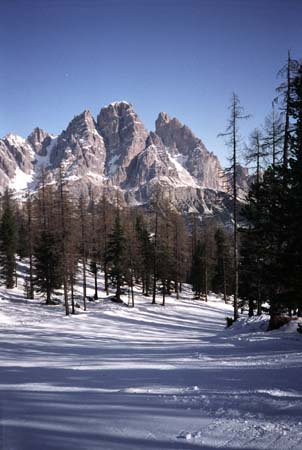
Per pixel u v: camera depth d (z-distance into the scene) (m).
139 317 27.17
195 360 8.66
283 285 12.28
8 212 41.84
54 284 32.34
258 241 16.92
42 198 32.25
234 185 18.75
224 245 44.94
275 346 10.54
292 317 15.15
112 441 3.02
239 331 16.52
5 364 8.84
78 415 3.81
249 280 22.67
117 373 7.04
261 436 3.02
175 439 3.03
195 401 4.25
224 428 3.24
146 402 4.32
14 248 39.59
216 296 50.66
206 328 24.39
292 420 3.38
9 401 4.62
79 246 30.78
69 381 6.32
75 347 12.66
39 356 10.41
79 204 32.84
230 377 5.96
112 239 36.44
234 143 18.62
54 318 23.69
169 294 45.41
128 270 36.03
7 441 3.09
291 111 12.63
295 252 11.70
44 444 3.00
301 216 11.18
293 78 14.17
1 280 40.81
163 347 12.25
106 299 36.34
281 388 4.85
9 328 18.34
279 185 12.88
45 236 32.16
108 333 18.30
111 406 4.17
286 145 14.83
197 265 48.28
